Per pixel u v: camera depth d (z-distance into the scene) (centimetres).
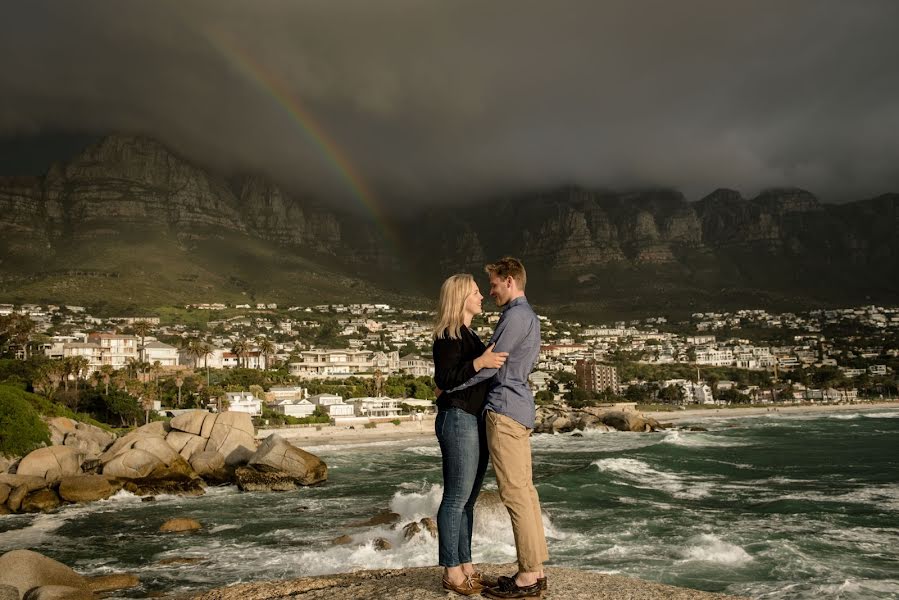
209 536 2983
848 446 6762
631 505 3297
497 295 648
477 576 664
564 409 12838
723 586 1894
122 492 4194
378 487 4575
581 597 634
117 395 8850
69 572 1515
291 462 4575
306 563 2356
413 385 14938
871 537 2459
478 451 627
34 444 4922
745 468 4944
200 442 5028
